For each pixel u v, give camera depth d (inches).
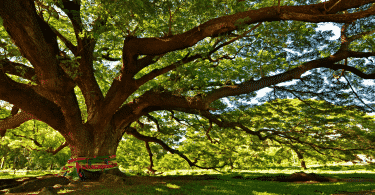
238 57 603.5
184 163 813.9
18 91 381.7
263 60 559.5
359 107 574.6
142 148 817.5
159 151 756.6
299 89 587.2
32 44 309.7
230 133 696.4
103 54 569.9
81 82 488.7
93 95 490.3
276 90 598.5
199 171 1091.3
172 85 474.0
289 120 710.5
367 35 498.9
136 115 538.6
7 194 301.6
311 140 675.4
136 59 432.8
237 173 916.0
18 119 503.8
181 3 384.5
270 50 532.4
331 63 515.2
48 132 800.9
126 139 794.8
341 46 525.7
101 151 484.1
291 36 512.4
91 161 463.5
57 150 754.8
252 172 994.1
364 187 419.8
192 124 731.4
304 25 518.0
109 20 371.9
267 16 358.0
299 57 565.9
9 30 307.0
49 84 365.4
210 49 443.8
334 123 658.2
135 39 398.6
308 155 692.1
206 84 528.1
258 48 536.4
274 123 703.1
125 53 420.8
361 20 471.8
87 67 478.0
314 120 671.8
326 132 649.6
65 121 451.5
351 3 330.0
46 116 429.1
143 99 500.1
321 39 521.0
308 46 533.3
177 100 477.1
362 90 554.3
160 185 378.6
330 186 448.8
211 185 428.8
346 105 587.8
